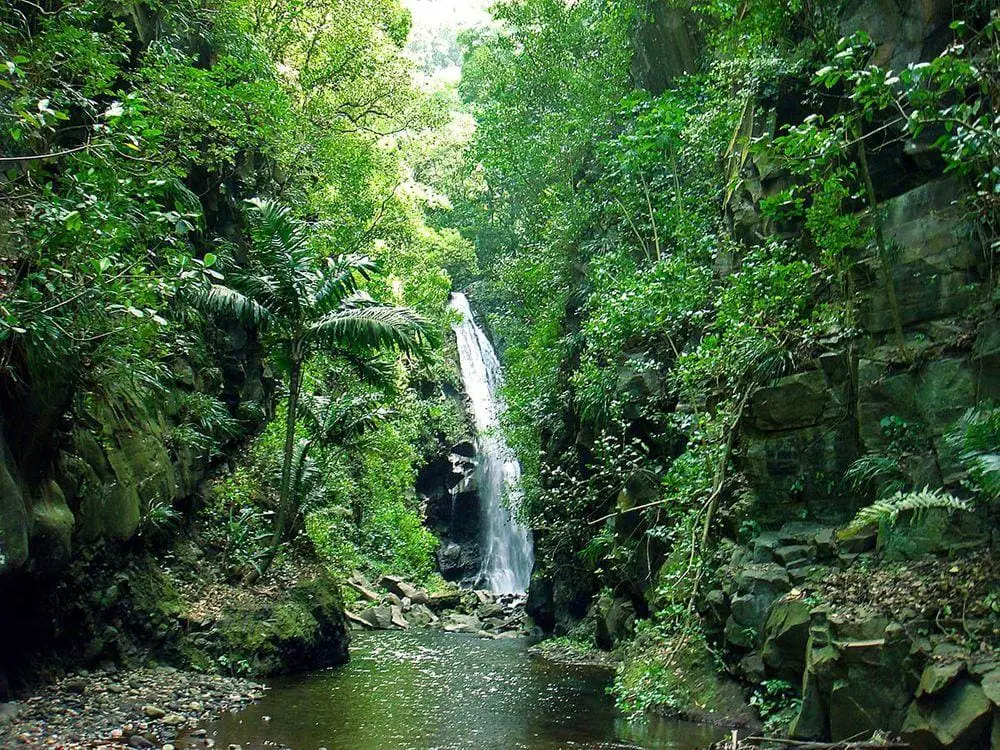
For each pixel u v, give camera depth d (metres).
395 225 22.53
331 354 13.49
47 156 7.00
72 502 9.12
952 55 6.95
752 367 9.48
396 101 22.61
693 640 9.41
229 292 11.99
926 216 8.15
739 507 9.50
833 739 6.52
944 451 7.18
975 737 5.46
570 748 7.52
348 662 12.95
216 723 8.40
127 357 8.26
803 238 9.88
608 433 13.96
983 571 6.37
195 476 13.13
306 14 20.19
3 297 6.86
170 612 10.85
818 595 7.50
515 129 20.16
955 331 7.62
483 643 15.83
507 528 28.12
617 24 16.67
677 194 13.46
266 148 13.85
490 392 31.86
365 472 23.64
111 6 10.48
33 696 8.44
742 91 10.81
